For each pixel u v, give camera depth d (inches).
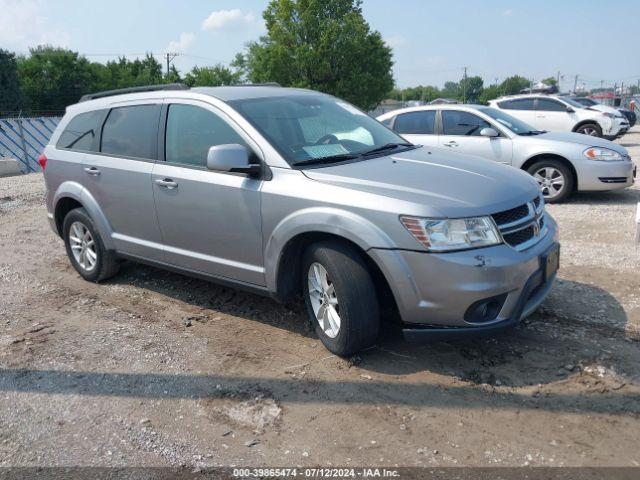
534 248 150.5
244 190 167.8
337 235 152.9
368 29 1582.2
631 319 176.4
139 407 143.0
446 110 385.7
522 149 355.3
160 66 2714.1
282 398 143.4
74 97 2375.7
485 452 119.8
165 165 191.6
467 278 137.0
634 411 131.1
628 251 244.7
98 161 215.3
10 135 846.5
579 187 347.9
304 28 1553.9
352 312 149.7
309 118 187.8
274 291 168.2
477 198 144.9
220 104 181.0
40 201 433.1
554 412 132.1
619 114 706.2
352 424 131.5
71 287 232.8
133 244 208.8
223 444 127.0
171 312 201.5
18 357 172.2
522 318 147.1
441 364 155.2
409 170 161.9
